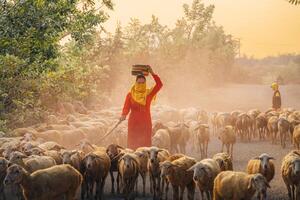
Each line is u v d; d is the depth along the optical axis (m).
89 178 15.45
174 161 14.66
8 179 12.70
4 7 22.88
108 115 31.41
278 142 27.67
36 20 23.23
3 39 22.55
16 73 24.59
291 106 49.91
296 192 14.77
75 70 34.94
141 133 19.03
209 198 14.24
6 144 18.06
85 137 22.00
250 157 22.53
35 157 15.08
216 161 14.83
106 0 29.58
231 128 22.30
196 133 24.30
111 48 48.38
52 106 32.59
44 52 24.17
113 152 16.61
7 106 26.97
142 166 16.12
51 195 13.27
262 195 12.30
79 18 28.34
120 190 17.00
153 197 15.59
